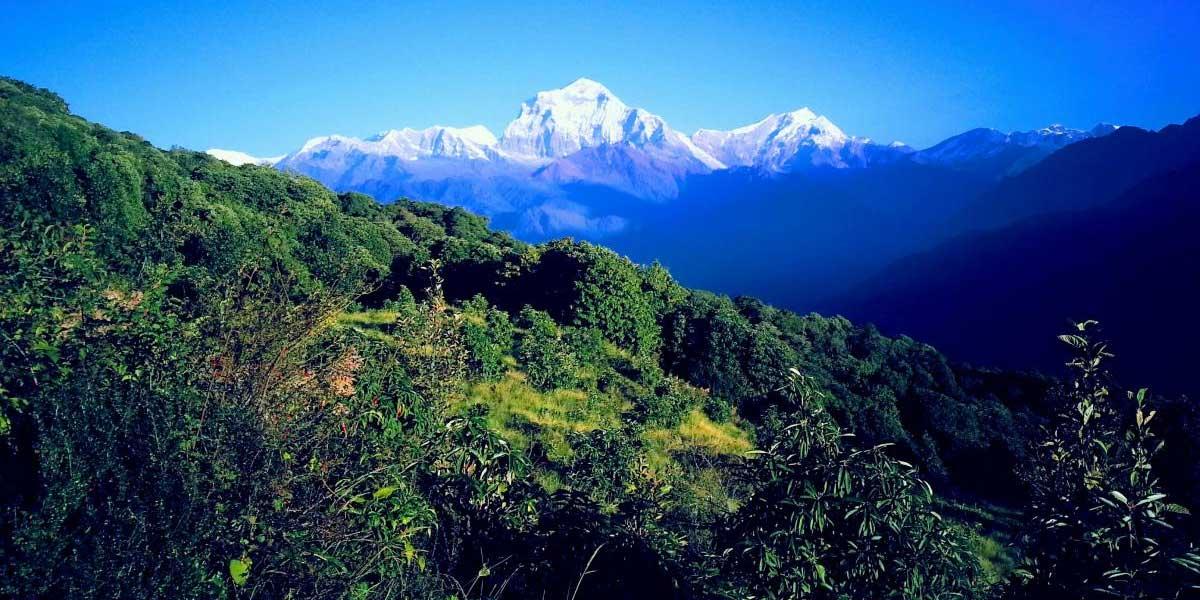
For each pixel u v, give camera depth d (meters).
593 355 24.64
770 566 4.21
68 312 4.45
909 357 59.53
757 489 4.70
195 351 4.66
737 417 24.25
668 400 19.53
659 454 13.60
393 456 5.14
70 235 5.11
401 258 47.72
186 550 3.43
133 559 3.26
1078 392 4.34
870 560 4.16
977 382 54.47
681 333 37.81
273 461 4.13
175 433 3.75
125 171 30.22
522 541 5.42
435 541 5.15
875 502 4.21
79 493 3.29
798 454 4.46
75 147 33.16
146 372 4.19
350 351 5.63
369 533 4.44
